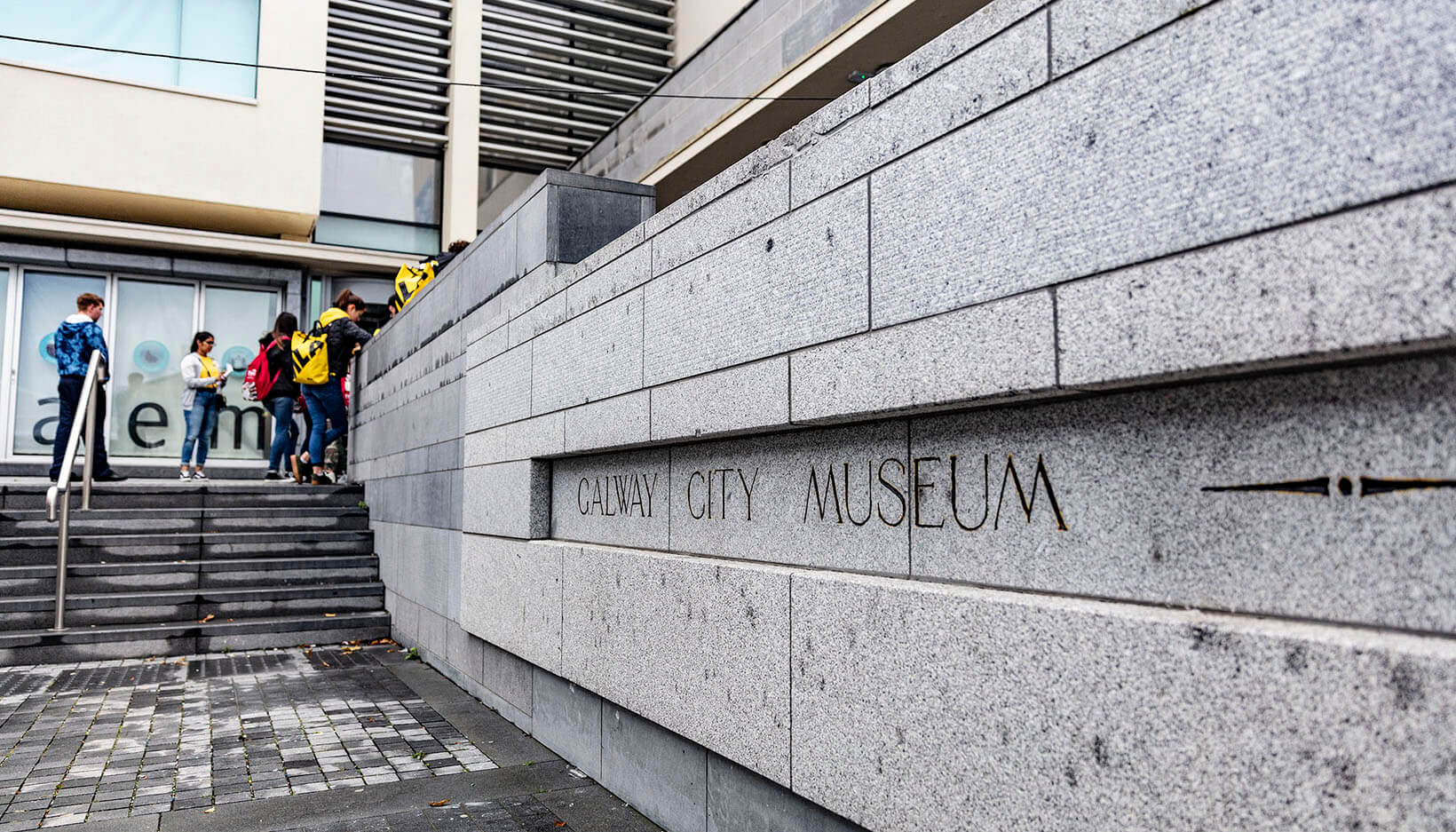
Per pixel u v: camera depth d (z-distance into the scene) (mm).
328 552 10336
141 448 14734
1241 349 1953
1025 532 2611
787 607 3418
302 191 15141
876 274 3012
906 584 2920
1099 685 2250
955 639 2676
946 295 2729
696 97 13938
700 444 4227
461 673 7188
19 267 14320
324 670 7828
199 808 4438
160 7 14727
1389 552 1826
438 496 8039
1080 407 2465
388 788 4750
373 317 16469
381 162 16812
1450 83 1653
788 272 3445
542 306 5762
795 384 3373
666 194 15398
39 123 13766
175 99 14531
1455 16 1653
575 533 5496
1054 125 2416
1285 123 1904
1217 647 1998
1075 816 2293
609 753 4824
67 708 6426
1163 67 2152
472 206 16453
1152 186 2158
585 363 5113
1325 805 1794
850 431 3303
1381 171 1739
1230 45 2016
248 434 15297
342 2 15922
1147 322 2148
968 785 2615
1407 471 1805
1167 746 2088
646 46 17859
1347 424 1907
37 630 8344
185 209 14844
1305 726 1833
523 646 5828
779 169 3523
